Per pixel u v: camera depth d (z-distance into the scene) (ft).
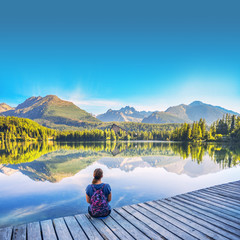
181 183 41.27
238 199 22.57
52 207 28.07
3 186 40.63
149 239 13.51
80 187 39.34
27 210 26.96
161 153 121.60
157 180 44.16
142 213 18.13
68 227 15.06
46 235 13.82
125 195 32.60
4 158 98.37
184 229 15.06
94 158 95.61
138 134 618.03
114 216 17.35
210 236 14.05
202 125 352.28
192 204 20.84
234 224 16.03
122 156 104.53
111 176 48.88
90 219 16.52
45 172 56.75
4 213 25.96
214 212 18.61
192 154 112.37
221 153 118.11
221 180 44.34
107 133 583.99
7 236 13.46
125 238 13.58
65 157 102.22
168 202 21.47
